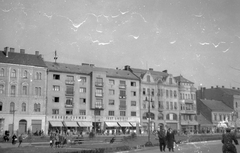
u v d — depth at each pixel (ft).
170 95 308.81
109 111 268.21
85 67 276.21
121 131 270.46
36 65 236.22
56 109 241.35
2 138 170.91
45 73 239.71
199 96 399.03
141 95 289.74
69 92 249.34
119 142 146.00
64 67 258.78
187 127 313.73
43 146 122.72
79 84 256.32
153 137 193.57
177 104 311.06
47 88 239.50
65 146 118.32
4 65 224.33
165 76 314.55
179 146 112.27
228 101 365.81
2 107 219.41
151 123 289.74
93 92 259.39
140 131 278.26
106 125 260.83
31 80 231.71
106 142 149.28
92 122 256.93
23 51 249.34
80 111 253.24
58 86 245.45
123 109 275.80
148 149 101.50
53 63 259.60
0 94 220.02
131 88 285.43
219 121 337.93
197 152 83.66
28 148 103.14
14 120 221.46
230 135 53.62
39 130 230.27
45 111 235.20
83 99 257.14
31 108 229.66
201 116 339.16
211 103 353.51
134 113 282.77
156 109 296.10
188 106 320.70
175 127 305.73
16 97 225.15
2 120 218.18
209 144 123.95
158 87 301.43
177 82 317.63
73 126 243.81
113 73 284.41
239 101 368.27
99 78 265.34
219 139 164.76
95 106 258.37
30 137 176.24
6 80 223.30
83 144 133.28
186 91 320.70
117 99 274.36
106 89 269.23
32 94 231.71
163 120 298.15
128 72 302.45
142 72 311.68
